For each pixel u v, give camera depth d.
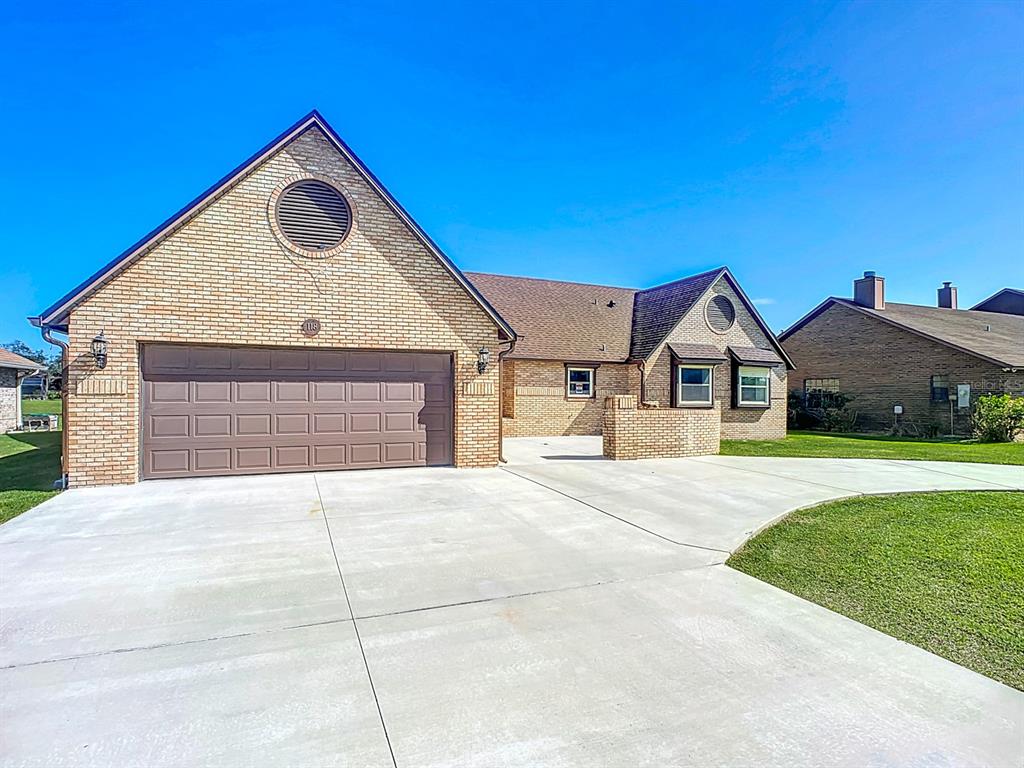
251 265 9.43
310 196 9.86
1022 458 13.16
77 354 8.55
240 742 2.57
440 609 4.21
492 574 5.01
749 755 2.49
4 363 20.73
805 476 10.39
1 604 4.22
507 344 11.55
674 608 4.28
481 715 2.80
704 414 13.55
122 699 2.94
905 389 21.75
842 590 4.70
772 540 6.25
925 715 2.81
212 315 9.19
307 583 4.73
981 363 19.28
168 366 9.27
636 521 6.97
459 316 10.95
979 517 7.26
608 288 23.56
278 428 9.94
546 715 2.80
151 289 8.88
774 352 20.94
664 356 19.30
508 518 7.08
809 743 2.58
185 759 2.45
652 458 12.83
